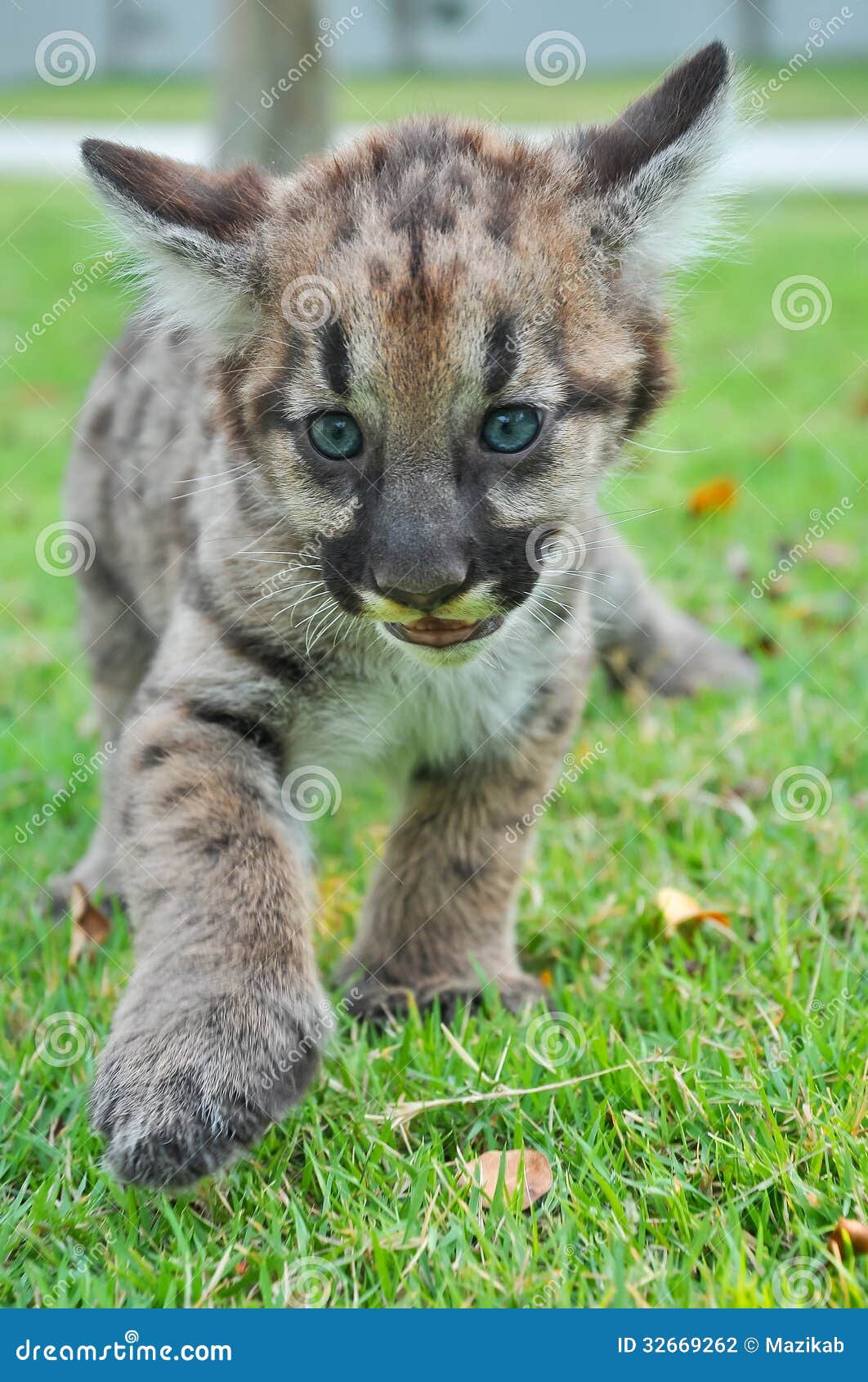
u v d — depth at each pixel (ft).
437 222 2.23
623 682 3.10
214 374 2.38
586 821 2.75
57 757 2.98
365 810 2.89
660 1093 2.16
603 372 2.31
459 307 2.17
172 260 2.33
